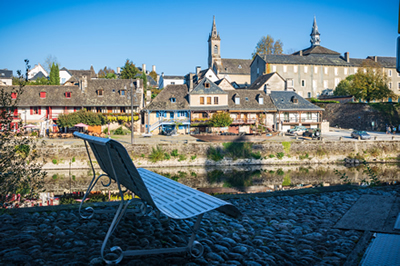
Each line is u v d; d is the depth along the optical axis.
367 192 9.63
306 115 53.03
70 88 50.44
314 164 35.78
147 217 6.46
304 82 75.06
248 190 21.39
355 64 78.56
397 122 54.00
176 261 4.38
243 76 82.81
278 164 35.41
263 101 52.81
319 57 78.44
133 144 32.75
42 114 48.66
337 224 6.36
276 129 51.88
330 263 4.53
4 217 6.04
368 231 5.84
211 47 90.44
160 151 33.22
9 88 48.66
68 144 31.20
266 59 74.00
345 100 63.28
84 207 6.91
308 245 5.33
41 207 6.80
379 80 60.94
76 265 4.04
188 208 4.12
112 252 4.51
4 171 7.25
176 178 27.28
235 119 50.41
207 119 49.31
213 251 4.99
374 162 36.84
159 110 49.09
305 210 7.69
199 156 34.09
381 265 4.14
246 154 34.97
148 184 5.59
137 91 51.25
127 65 78.25
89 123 45.09
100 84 51.75
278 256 4.80
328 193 9.57
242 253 4.94
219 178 27.47
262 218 7.07
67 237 5.08
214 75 75.06
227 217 7.06
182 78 100.75
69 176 27.42
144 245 4.95
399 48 3.79
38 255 4.34
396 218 6.52
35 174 7.73
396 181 24.69
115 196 17.47
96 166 31.11
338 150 36.88
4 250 4.39
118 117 48.53
